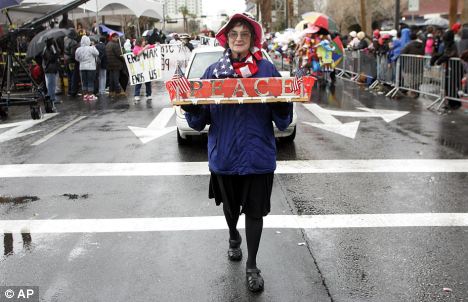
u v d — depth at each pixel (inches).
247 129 150.5
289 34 960.3
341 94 629.9
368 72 722.2
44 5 729.0
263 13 2078.0
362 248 181.5
